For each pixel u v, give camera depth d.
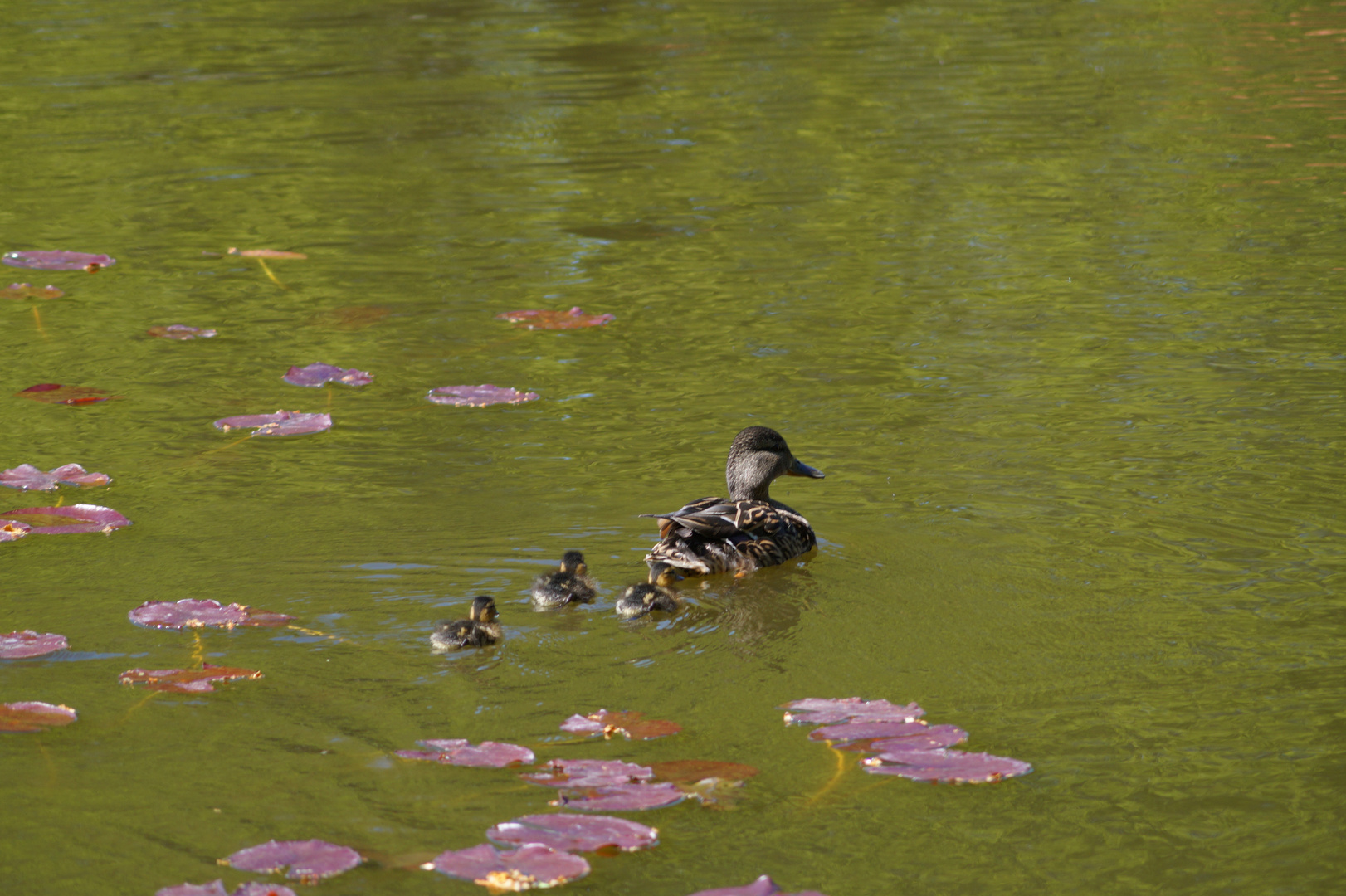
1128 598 10.02
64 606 10.00
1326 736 8.05
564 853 6.73
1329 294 17.83
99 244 21.78
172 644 9.33
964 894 6.69
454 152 26.92
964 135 27.16
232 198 24.16
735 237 21.48
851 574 10.67
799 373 15.81
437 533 11.48
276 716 8.34
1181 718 8.30
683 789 7.50
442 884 6.67
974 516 11.73
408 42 36.91
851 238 21.20
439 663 9.09
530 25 39.09
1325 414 13.85
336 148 27.31
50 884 6.66
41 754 7.88
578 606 10.10
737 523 10.80
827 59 34.19
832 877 6.83
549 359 16.64
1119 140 26.34
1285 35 35.38
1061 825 7.25
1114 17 38.59
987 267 19.61
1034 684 8.75
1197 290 18.23
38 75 33.12
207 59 35.00
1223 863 6.91
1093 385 15.03
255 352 17.16
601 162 26.05
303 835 7.09
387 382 15.99
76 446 13.97
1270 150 25.23
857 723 8.12
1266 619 9.62
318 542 11.29
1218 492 12.02
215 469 13.24
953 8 40.50
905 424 14.13
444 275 20.12
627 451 13.60
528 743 8.04
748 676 8.93
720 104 30.27
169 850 6.95
